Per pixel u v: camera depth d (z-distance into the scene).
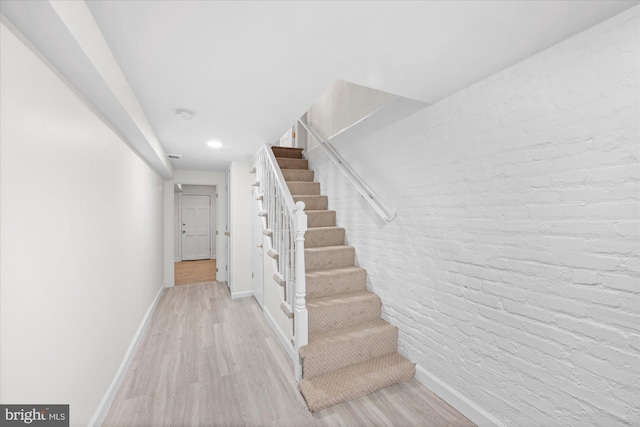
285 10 1.03
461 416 1.69
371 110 2.54
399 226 2.22
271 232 2.97
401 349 2.22
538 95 1.30
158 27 1.14
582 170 1.15
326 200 3.35
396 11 1.03
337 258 2.74
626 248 1.04
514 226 1.41
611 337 1.08
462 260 1.70
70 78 1.23
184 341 2.73
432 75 1.52
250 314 3.49
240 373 2.16
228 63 1.43
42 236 1.06
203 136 2.78
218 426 1.62
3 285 0.85
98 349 1.61
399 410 1.74
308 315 2.14
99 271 1.64
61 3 0.86
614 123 1.06
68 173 1.26
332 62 1.41
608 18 1.07
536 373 1.33
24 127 0.95
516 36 1.18
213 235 8.18
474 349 1.63
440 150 1.84
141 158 2.83
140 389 1.96
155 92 1.77
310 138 3.95
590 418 1.15
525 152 1.36
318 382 1.87
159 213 4.16
